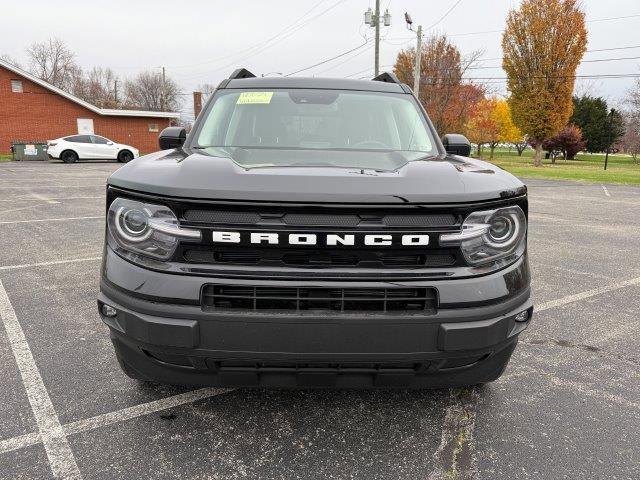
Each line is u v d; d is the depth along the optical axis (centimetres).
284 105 341
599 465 228
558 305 451
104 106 5962
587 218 1007
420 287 202
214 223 197
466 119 4234
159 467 222
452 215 204
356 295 203
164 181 205
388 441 243
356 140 319
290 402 277
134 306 207
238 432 248
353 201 195
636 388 301
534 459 232
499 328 213
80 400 276
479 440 246
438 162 254
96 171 2042
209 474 218
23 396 280
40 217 884
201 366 214
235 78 385
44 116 3256
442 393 290
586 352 352
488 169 246
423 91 4025
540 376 314
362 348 204
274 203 193
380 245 198
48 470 219
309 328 201
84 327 379
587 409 276
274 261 200
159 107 8275
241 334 202
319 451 235
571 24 3166
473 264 210
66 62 7312
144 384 294
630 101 4294
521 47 3281
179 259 203
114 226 216
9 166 2352
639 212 1112
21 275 517
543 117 3331
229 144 307
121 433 246
